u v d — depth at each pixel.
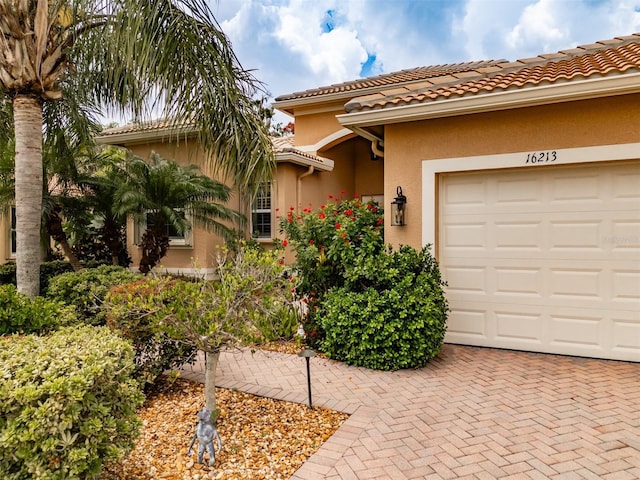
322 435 4.10
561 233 6.46
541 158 6.36
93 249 13.32
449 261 7.19
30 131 6.50
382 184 16.95
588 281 6.31
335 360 6.43
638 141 5.85
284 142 15.52
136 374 4.91
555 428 4.18
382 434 4.09
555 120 6.29
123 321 4.78
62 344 3.30
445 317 6.48
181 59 6.22
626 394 4.98
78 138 8.94
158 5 5.96
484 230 6.94
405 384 5.41
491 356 6.50
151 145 13.18
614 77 5.49
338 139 14.65
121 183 10.42
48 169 9.63
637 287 6.04
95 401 2.88
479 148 6.77
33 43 6.28
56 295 6.35
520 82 6.14
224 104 6.55
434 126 7.08
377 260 6.32
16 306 4.47
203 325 3.88
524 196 6.68
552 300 6.52
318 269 6.99
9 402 2.57
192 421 4.40
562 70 6.75
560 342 6.48
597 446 3.84
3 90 6.60
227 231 11.58
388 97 7.57
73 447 2.72
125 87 6.59
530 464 3.57
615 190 6.15
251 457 3.70
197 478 3.39
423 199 7.16
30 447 2.58
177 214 10.42
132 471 3.48
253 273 4.17
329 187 15.66
